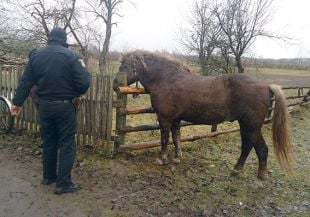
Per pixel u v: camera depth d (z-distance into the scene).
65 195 3.92
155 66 4.97
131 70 5.13
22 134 6.21
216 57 14.79
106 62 17.70
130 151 5.56
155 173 4.77
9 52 12.88
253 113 4.48
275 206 4.03
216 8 16.41
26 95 3.89
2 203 3.67
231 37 14.27
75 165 4.84
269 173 5.13
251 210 3.90
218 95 4.55
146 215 3.60
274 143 4.52
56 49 3.75
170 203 3.90
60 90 3.73
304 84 20.08
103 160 5.07
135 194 4.05
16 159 4.98
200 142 6.52
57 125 3.88
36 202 3.73
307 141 7.43
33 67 3.78
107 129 5.16
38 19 14.81
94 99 5.31
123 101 5.14
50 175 4.16
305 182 4.85
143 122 8.41
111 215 3.55
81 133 5.60
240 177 4.86
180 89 4.75
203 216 3.69
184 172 4.91
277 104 4.46
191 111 4.74
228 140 6.87
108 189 4.15
